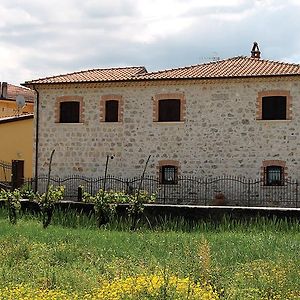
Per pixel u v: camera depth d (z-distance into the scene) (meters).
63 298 9.21
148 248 15.02
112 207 20.42
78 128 32.19
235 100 30.05
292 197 29.03
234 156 29.97
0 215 22.64
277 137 29.47
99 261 13.36
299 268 11.70
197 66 33.22
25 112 51.62
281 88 29.45
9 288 10.09
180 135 30.69
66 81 32.03
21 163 38.16
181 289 8.63
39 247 15.07
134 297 8.46
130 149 31.38
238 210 19.53
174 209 20.08
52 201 20.72
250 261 13.12
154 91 31.12
